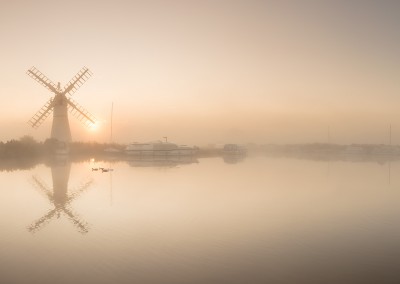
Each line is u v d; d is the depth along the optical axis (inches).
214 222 813.9
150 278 483.2
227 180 1651.1
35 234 709.3
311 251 600.7
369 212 941.8
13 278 486.0
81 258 564.1
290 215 896.3
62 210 945.5
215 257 567.8
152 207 993.5
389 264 539.5
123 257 568.1
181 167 2409.0
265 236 697.0
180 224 794.8
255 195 1215.6
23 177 1686.8
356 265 534.9
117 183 1501.0
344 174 2027.6
